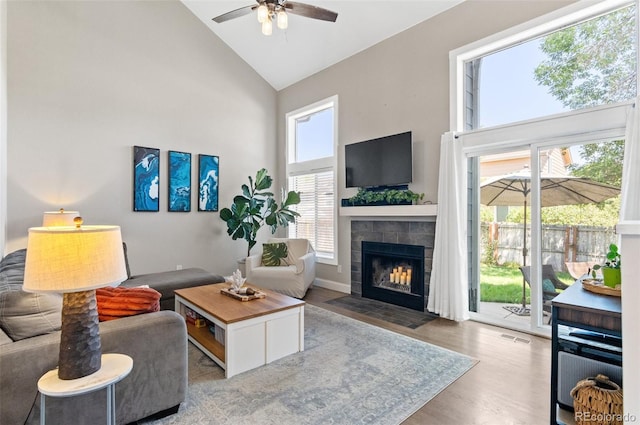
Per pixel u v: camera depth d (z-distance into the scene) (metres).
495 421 1.90
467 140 3.61
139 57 4.62
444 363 2.60
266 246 5.09
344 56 5.00
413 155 4.16
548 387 2.26
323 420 1.90
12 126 3.72
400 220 4.22
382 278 4.63
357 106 4.86
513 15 3.32
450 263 3.64
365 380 2.35
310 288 5.23
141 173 4.60
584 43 3.02
